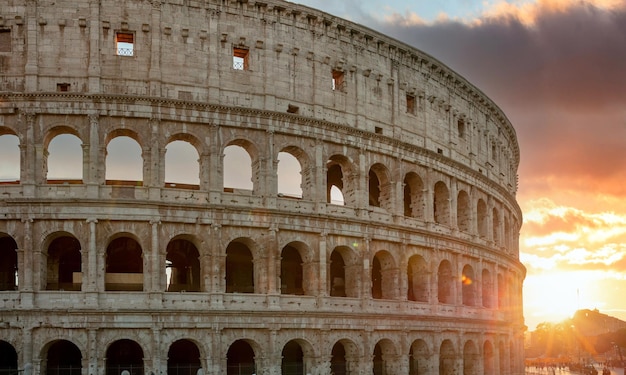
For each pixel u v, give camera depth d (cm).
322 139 9469
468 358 11219
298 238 9100
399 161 10244
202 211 8562
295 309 8888
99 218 8194
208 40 8969
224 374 8362
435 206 11356
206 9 9031
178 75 8775
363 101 10012
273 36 9350
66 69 8462
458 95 11800
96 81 8456
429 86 11094
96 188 8269
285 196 9481
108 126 8444
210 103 8744
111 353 8762
